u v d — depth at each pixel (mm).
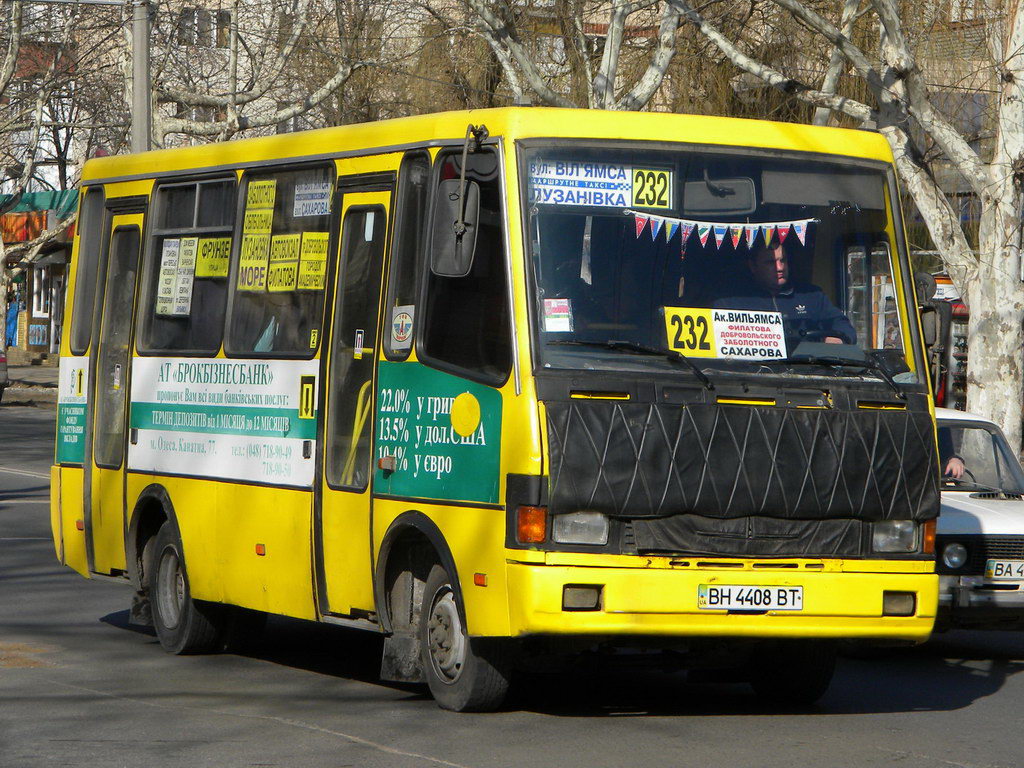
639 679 25203
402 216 21797
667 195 20266
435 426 20469
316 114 87562
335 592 22484
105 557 28750
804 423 19750
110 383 28766
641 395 19203
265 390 24281
